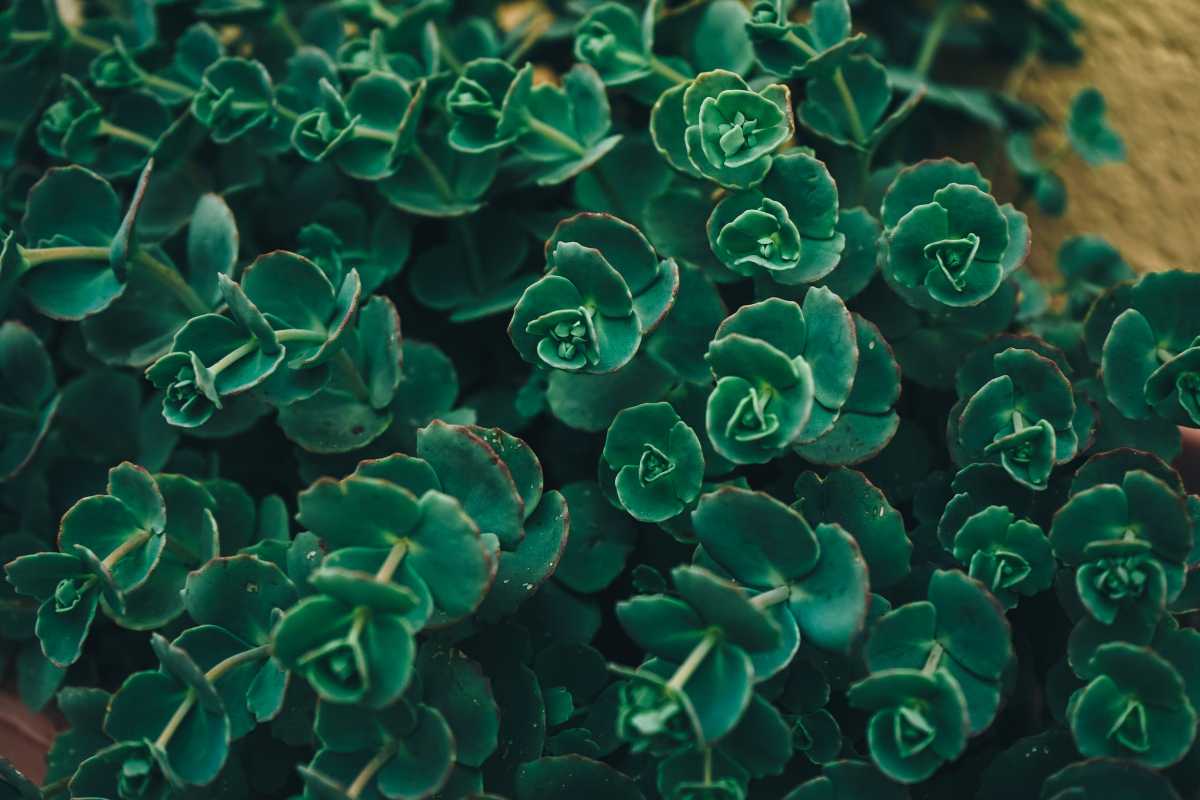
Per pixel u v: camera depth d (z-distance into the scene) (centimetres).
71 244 42
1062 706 39
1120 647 36
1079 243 48
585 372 39
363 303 45
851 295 41
